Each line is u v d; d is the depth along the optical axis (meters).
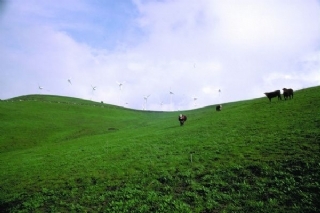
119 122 91.25
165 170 25.48
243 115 49.00
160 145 36.50
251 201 17.78
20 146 60.25
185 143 34.94
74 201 22.67
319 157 21.05
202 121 55.06
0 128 70.25
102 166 30.03
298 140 25.77
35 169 33.53
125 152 35.41
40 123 80.50
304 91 63.00
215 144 31.27
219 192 19.84
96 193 23.36
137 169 27.30
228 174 22.00
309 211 15.66
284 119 36.75
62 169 31.38
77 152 41.22
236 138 32.12
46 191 25.23
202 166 24.83
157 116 111.62
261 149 25.78
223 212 17.22
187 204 19.16
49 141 64.81
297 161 21.30
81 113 104.88
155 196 20.95
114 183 24.73
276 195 17.88
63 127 79.38
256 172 21.45
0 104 97.81
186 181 22.48
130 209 19.84
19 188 27.16
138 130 62.22
